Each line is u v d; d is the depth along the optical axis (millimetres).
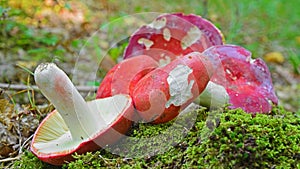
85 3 1167
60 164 514
